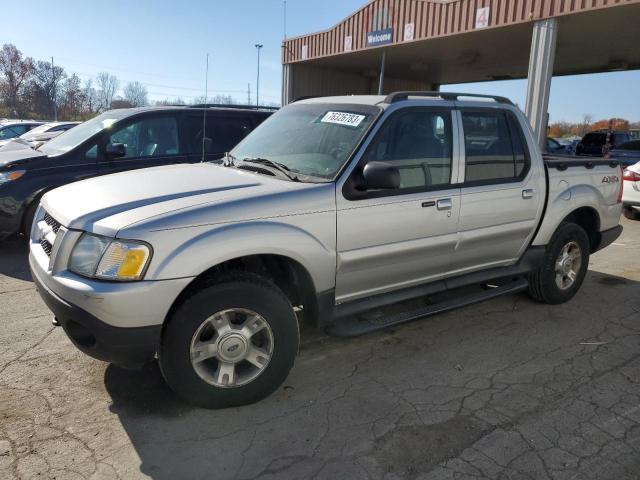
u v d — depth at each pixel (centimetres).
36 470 259
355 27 1573
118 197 319
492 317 481
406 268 386
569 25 1176
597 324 470
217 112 738
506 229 441
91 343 294
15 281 544
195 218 292
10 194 608
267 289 315
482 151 425
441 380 362
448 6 1289
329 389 346
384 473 264
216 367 314
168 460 271
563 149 2311
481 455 280
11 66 6675
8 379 345
